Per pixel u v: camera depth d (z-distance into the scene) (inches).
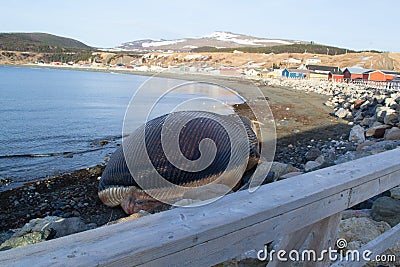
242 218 55.9
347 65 4151.1
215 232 53.0
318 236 78.5
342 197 76.1
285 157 509.4
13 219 320.5
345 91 1472.7
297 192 67.5
